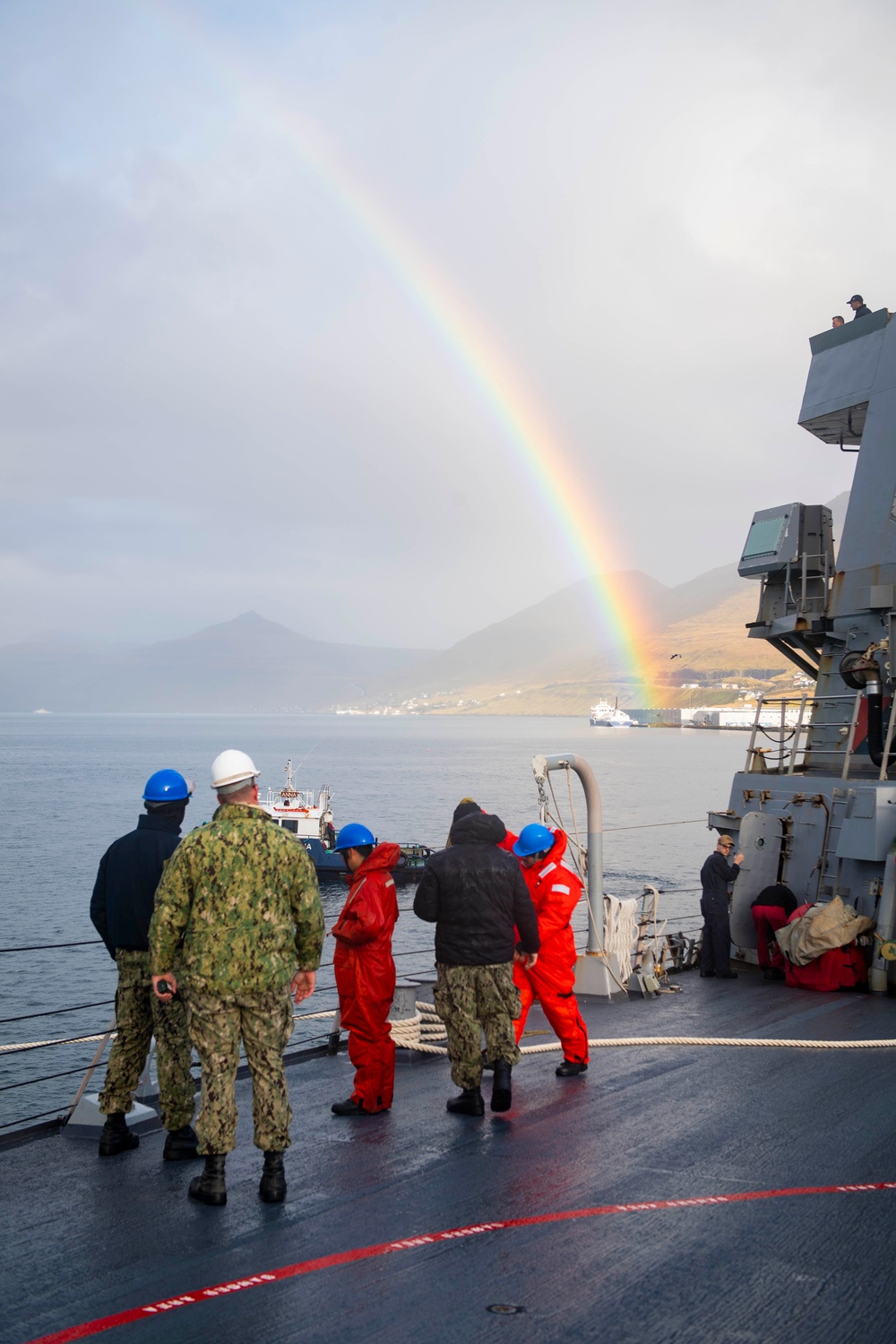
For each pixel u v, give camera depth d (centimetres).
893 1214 505
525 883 711
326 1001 2848
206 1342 375
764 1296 416
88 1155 590
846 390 1385
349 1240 468
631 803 9781
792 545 1406
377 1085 677
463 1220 492
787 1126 649
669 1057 834
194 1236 472
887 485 1278
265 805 5897
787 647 1467
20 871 5891
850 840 1125
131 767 16825
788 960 1148
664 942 1191
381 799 10356
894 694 1225
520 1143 615
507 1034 684
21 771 15675
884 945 1095
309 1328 386
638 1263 445
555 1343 377
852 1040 886
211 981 507
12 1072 2477
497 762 17925
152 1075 694
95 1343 373
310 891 532
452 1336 381
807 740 1365
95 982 3406
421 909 682
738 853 1246
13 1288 419
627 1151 599
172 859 520
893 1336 385
